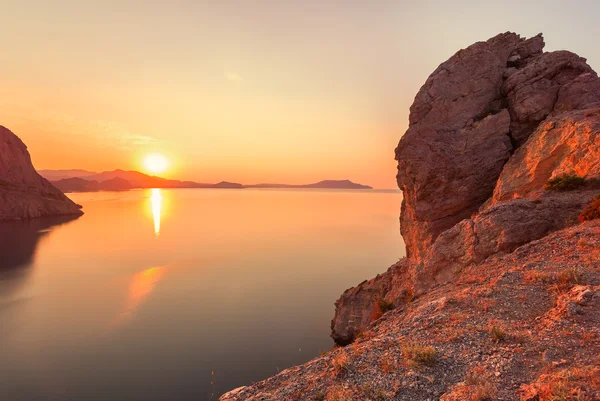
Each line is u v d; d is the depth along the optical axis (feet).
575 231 49.75
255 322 142.92
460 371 26.07
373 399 24.36
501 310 34.68
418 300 51.06
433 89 104.22
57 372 102.53
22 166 514.27
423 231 102.01
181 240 357.00
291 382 30.30
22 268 225.97
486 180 95.76
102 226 444.96
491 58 106.01
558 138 79.00
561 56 98.27
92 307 157.28
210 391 93.91
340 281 207.10
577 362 23.70
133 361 109.70
